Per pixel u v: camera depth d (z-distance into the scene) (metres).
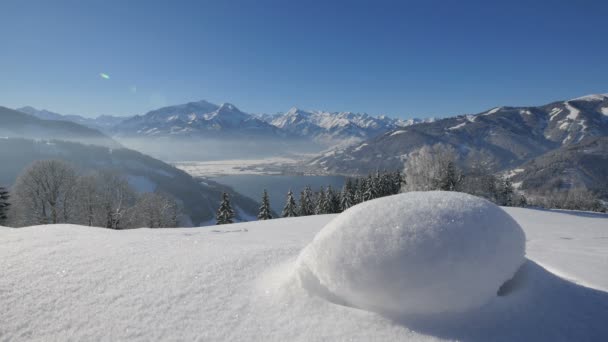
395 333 1.92
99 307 2.25
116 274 2.70
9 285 2.49
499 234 2.36
